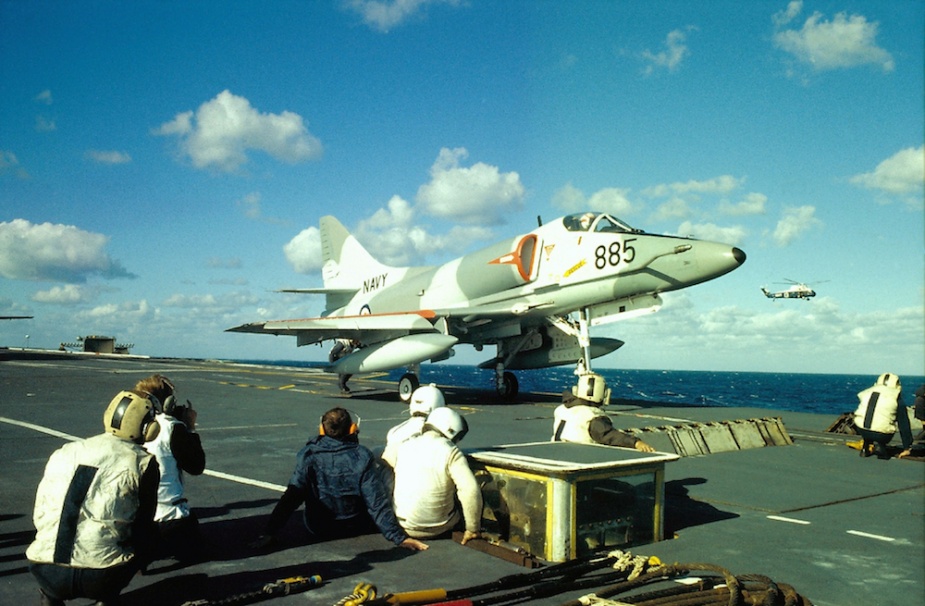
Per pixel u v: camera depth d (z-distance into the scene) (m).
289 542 5.05
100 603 3.41
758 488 7.73
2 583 3.99
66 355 44.91
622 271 15.59
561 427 6.32
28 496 6.25
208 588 4.05
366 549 4.89
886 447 10.20
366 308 24.56
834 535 5.72
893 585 4.46
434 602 3.70
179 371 29.53
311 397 18.72
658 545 5.27
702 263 14.57
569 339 18.64
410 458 5.06
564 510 4.65
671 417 14.88
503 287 18.16
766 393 96.69
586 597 3.75
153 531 3.53
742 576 4.11
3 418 11.84
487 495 5.27
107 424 3.52
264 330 19.38
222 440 10.22
